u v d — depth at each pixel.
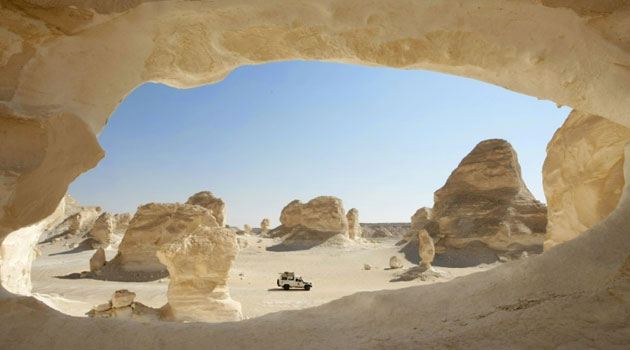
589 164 7.80
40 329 4.05
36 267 31.19
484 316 4.02
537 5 4.97
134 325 4.30
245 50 5.52
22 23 4.56
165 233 29.83
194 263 14.46
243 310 17.72
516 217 41.59
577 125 8.23
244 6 4.96
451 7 5.08
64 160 4.96
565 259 4.58
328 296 22.06
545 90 5.89
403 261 39.62
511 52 5.36
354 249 50.31
